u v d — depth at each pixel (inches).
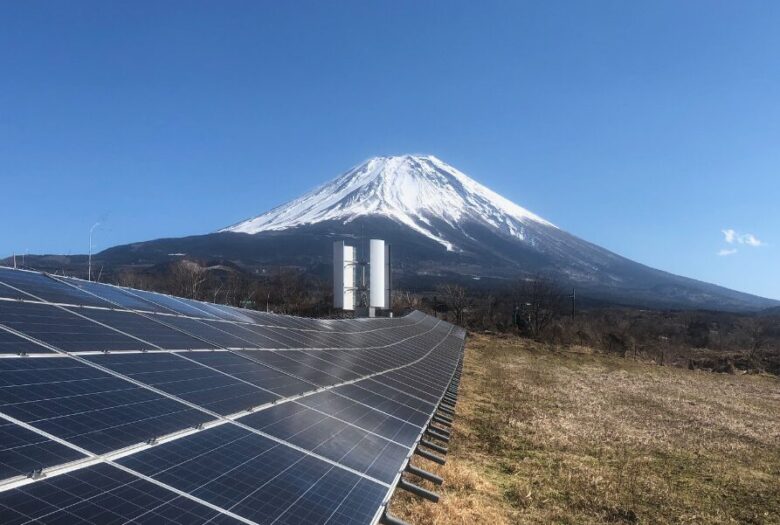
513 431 927.0
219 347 568.4
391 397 643.5
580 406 1259.2
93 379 332.5
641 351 2910.9
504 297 4665.4
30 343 356.8
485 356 2276.1
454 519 496.1
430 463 631.8
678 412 1283.2
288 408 424.5
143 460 254.1
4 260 2719.0
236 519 234.1
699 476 768.3
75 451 237.9
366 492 321.4
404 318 2241.6
